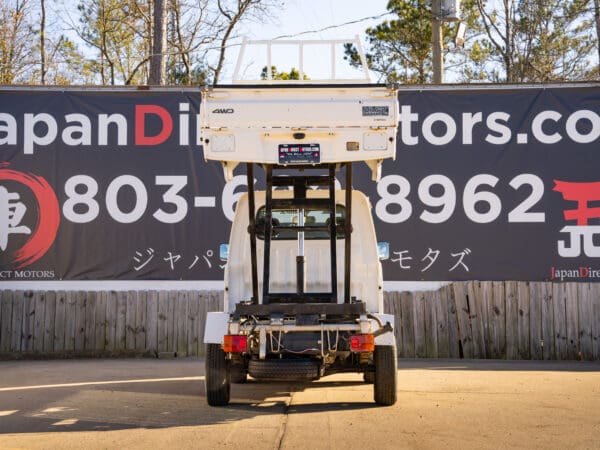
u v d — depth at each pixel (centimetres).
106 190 1423
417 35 3312
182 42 3088
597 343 1345
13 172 1423
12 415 782
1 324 1379
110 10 3375
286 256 862
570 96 1415
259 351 771
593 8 3042
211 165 1428
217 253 1414
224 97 793
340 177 1412
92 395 912
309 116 788
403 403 844
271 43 942
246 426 721
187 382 1034
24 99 1433
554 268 1390
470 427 712
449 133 1416
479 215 1404
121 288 1411
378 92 788
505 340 1360
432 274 1395
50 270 1408
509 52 3366
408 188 1409
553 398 880
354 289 848
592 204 1397
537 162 1407
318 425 722
